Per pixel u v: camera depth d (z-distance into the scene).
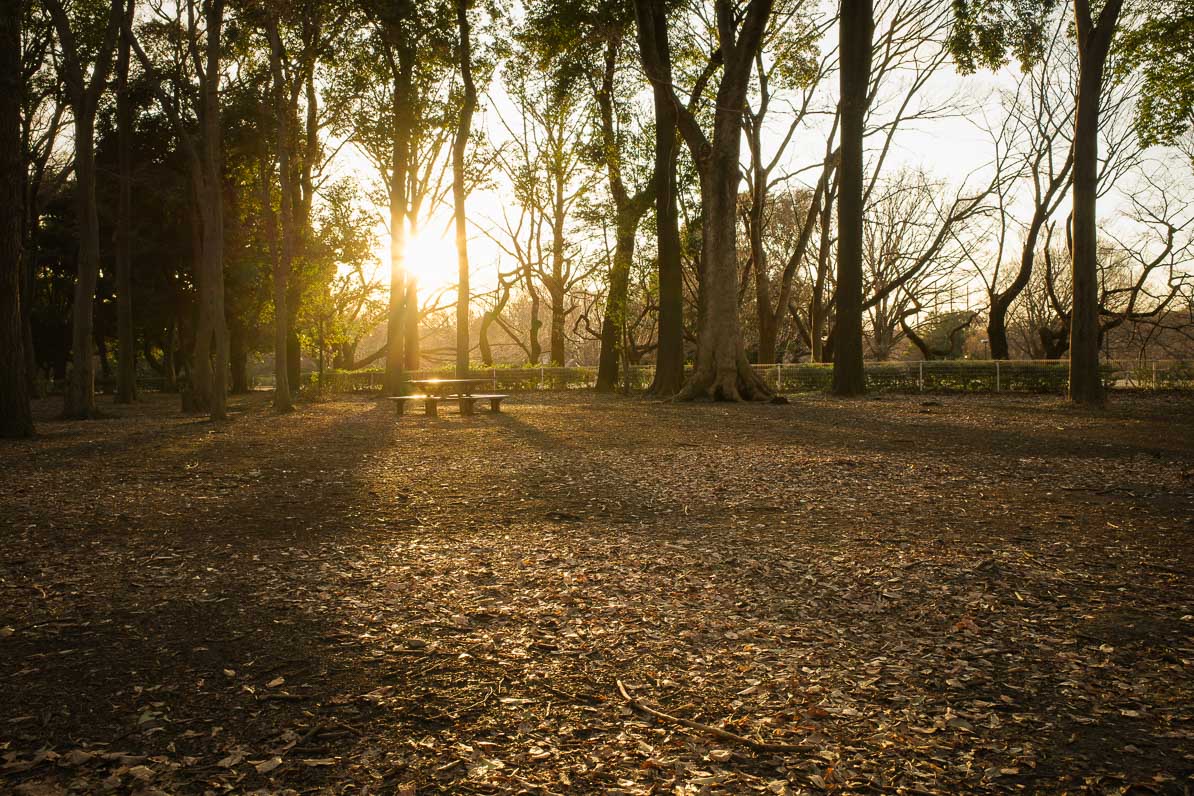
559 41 26.31
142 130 33.59
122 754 3.07
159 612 4.78
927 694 3.59
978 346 68.25
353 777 2.92
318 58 23.44
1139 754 3.04
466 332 27.80
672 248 27.50
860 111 24.61
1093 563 5.70
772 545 6.32
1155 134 21.52
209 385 24.30
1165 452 11.48
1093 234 20.36
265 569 5.72
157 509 8.04
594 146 30.25
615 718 3.39
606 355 34.94
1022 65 23.72
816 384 31.30
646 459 11.46
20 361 15.79
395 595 5.08
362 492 8.96
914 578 5.37
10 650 4.18
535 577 5.45
